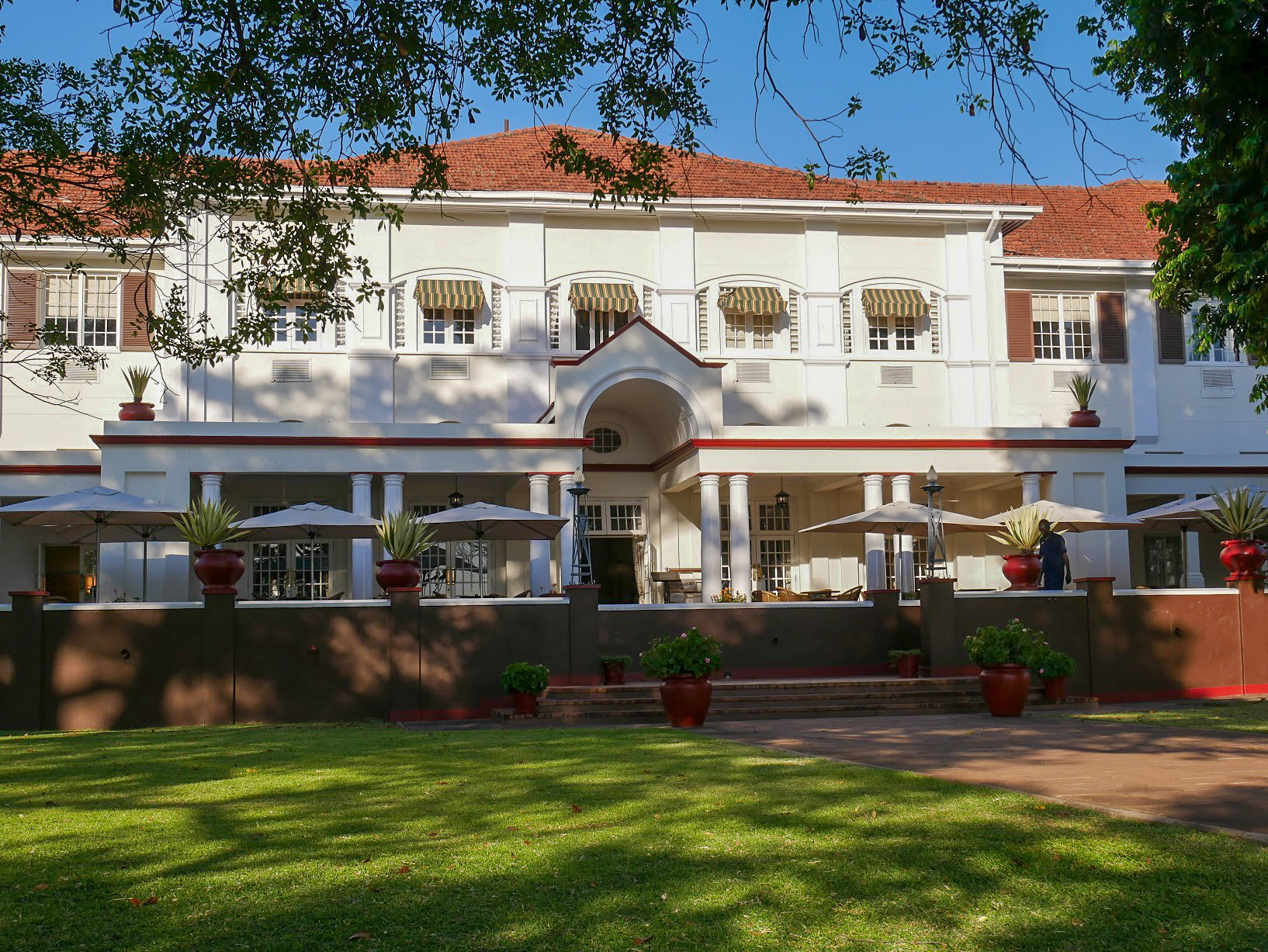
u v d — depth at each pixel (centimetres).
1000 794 922
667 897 634
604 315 3180
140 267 2983
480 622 1923
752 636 2077
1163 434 3369
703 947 557
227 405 2972
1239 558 2162
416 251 3092
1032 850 720
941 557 2408
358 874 683
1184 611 2116
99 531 2292
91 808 909
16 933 581
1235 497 2467
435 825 827
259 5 1259
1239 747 1247
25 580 2845
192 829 819
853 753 1229
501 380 3092
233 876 681
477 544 3020
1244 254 1465
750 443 2747
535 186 3189
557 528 2481
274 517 2241
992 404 3275
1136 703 2023
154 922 596
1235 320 1622
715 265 3228
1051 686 1953
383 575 1909
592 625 1952
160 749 1338
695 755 1205
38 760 1245
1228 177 1474
